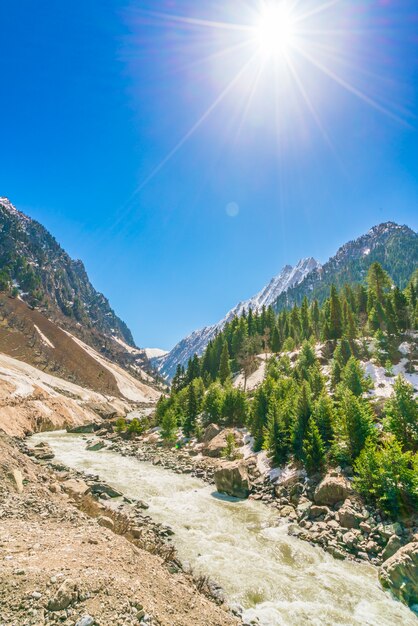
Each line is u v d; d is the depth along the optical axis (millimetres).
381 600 13719
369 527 19984
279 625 11148
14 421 57688
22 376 88688
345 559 17656
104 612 6918
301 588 14086
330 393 52875
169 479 31078
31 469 19266
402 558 14953
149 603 7977
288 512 24188
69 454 39625
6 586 7156
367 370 68312
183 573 12930
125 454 42438
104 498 22984
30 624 6172
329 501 24078
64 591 7059
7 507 12906
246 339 110312
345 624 11844
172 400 71688
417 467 20906
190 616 8633
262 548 17984
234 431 49781
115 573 8875
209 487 29984
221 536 19016
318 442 30062
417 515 19719
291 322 129625
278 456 34188
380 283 98062
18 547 9367
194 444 51969
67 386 131250
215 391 63906
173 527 19375
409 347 73875
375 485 21625
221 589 12953
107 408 129375
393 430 28750
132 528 15852
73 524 12867
